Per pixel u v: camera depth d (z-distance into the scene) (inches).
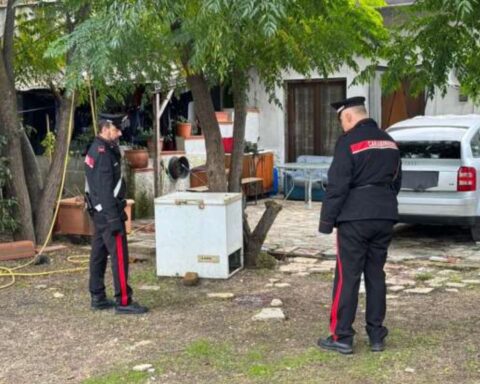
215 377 191.3
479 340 215.8
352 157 198.8
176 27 231.3
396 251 357.7
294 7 237.0
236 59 268.7
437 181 356.2
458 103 522.0
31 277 315.6
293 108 592.7
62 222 386.3
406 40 260.1
